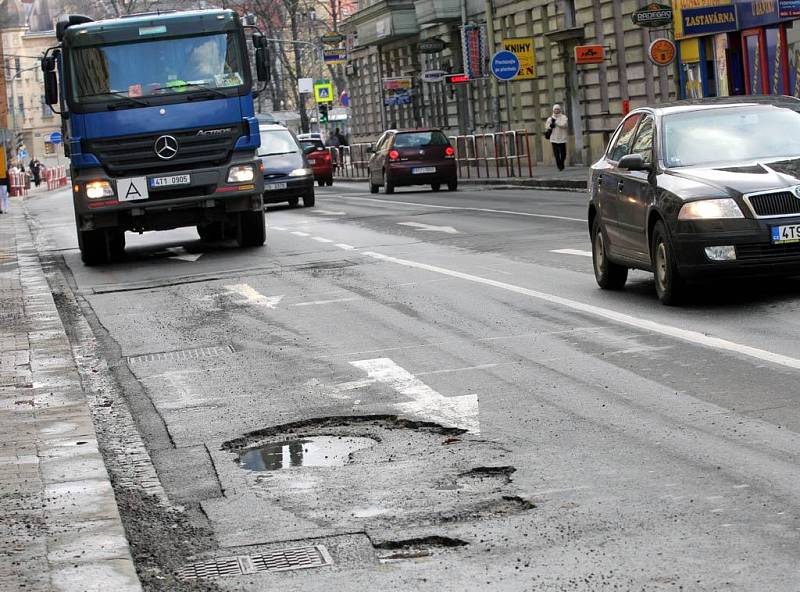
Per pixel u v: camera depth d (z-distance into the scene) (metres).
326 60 85.69
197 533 7.17
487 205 33.28
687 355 11.05
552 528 6.75
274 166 39.78
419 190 48.19
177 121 23.31
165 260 23.78
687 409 9.16
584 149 50.59
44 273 23.05
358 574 6.28
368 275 18.72
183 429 9.84
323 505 7.53
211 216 24.05
